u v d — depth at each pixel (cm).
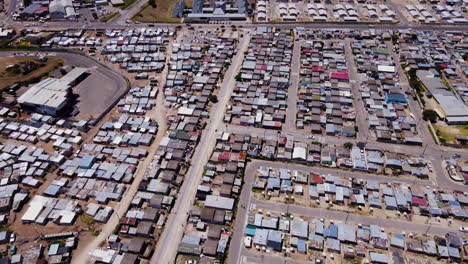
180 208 11188
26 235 10312
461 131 14500
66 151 13250
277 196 11588
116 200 11450
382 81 17438
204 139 14050
